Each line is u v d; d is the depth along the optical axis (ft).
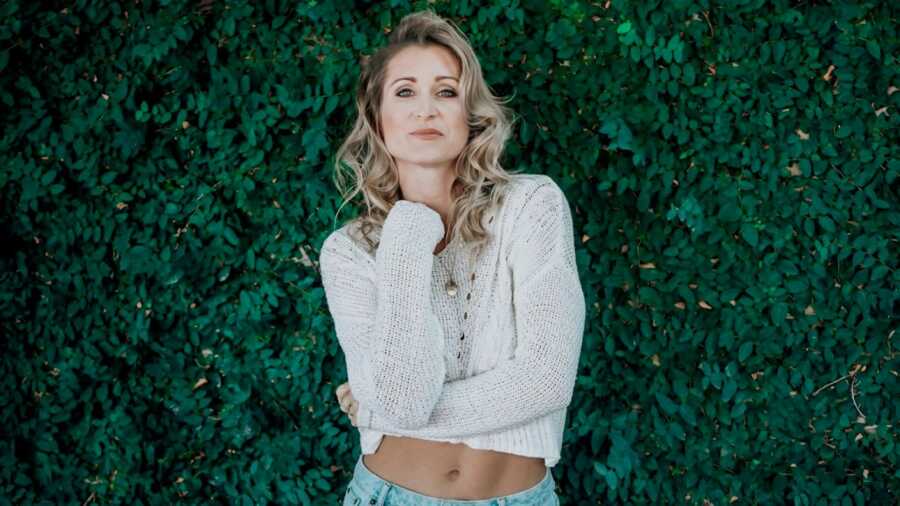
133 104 7.66
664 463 7.59
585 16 7.26
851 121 7.11
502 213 5.06
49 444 8.11
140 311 7.88
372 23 7.49
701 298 7.41
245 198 7.63
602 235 7.41
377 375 4.57
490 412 4.60
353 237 5.39
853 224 7.27
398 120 5.15
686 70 7.12
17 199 8.00
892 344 7.31
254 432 7.80
